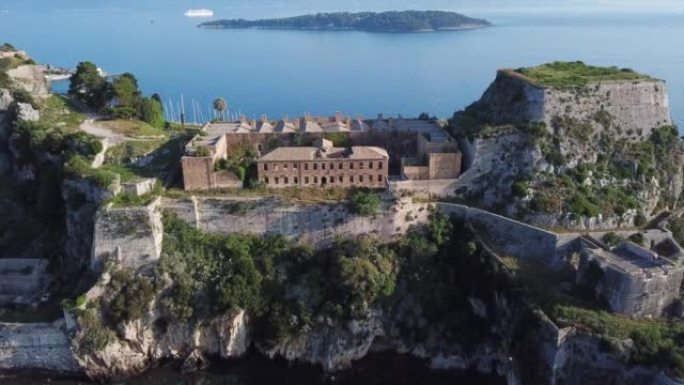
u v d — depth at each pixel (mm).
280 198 113688
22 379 102688
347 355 107562
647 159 117125
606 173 115688
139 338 105375
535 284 101500
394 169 130625
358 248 110625
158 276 106875
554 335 90688
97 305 103500
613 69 136000
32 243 123688
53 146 127688
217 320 106312
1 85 145000
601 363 89438
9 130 140625
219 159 121875
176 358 108250
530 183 113688
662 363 85062
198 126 167375
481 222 112625
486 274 106688
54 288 113125
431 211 115375
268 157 118312
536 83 120562
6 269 114875
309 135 130125
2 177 138375
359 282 106125
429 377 106562
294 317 106625
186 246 111312
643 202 114500
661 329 90625
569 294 99062
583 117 118500
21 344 102000
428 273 111000
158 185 115625
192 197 113250
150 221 107062
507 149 116688
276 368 107812
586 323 91062
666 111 123438
